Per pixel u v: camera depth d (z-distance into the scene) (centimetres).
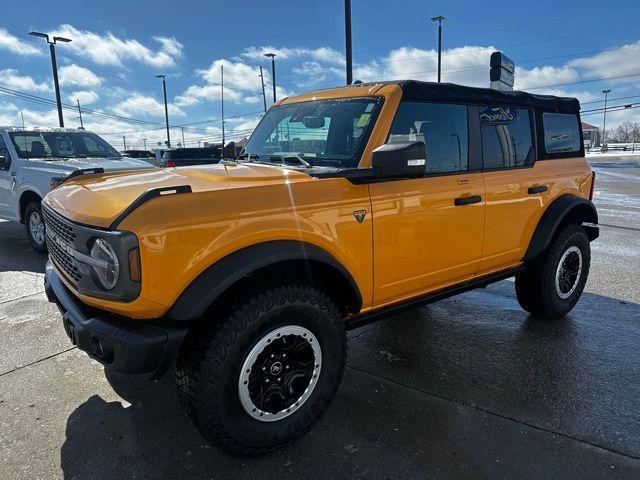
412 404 315
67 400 323
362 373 358
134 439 281
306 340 270
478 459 261
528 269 444
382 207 300
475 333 432
